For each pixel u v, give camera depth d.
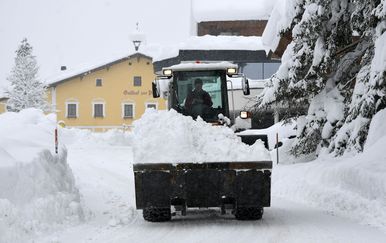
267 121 39.59
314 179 18.47
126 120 77.00
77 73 75.94
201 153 12.60
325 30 22.28
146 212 13.31
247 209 13.32
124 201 16.47
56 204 12.57
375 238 11.07
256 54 54.72
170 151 12.60
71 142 45.62
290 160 25.41
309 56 23.00
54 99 76.38
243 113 15.02
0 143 13.96
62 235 11.51
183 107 15.21
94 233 11.88
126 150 38.66
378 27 18.02
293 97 24.30
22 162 12.65
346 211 14.64
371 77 17.86
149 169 12.52
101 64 76.06
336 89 23.06
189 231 12.08
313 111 23.39
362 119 19.30
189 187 12.52
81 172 24.25
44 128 18.77
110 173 24.27
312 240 10.91
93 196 17.25
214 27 67.69
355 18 19.67
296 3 23.94
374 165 16.02
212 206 12.69
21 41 70.81
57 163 14.71
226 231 12.00
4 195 11.57
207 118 15.14
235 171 12.54
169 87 15.45
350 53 22.95
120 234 11.77
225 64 15.26
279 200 17.50
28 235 10.95
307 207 15.80
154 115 13.30
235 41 55.31
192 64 15.26
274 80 24.27
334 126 22.48
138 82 77.19
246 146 12.76
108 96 77.00
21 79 69.50
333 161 19.55
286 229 12.18
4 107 74.06
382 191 14.48
